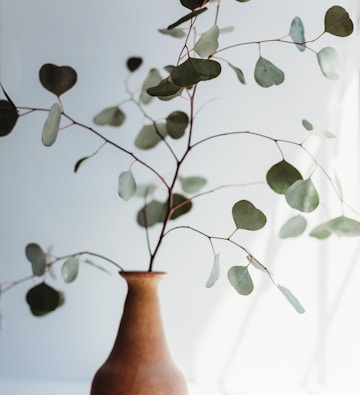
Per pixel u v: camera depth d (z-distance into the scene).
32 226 1.46
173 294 1.43
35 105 1.47
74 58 1.47
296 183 1.02
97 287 1.45
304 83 1.46
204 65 0.94
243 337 1.42
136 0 1.47
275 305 1.42
